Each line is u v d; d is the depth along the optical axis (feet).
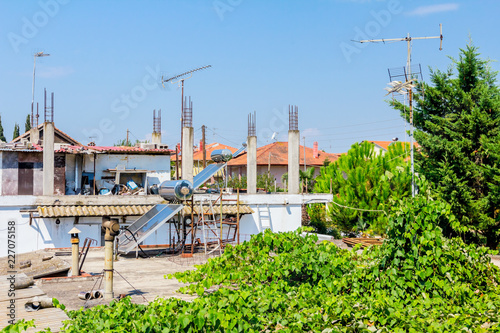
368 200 106.83
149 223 70.90
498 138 96.27
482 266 39.29
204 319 26.78
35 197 80.69
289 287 37.58
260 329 30.76
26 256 69.26
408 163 107.45
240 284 38.17
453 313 33.91
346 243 92.89
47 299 29.66
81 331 25.32
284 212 97.30
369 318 32.09
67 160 105.70
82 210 81.35
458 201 96.07
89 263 62.80
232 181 178.60
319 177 129.08
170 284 47.55
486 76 105.29
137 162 108.78
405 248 38.40
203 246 80.43
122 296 40.81
